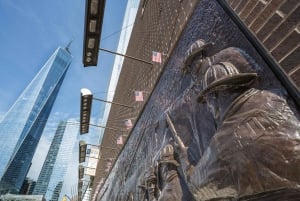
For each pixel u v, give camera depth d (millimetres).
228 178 1609
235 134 1653
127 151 7055
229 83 1914
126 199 5746
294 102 1560
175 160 2893
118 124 11609
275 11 1954
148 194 3611
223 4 2709
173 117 3385
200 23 3328
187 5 4305
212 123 2314
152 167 3691
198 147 2490
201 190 1891
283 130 1455
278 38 1845
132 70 10344
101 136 25250
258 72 1915
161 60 5426
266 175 1397
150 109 5203
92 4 4809
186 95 3137
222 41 2604
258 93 1759
